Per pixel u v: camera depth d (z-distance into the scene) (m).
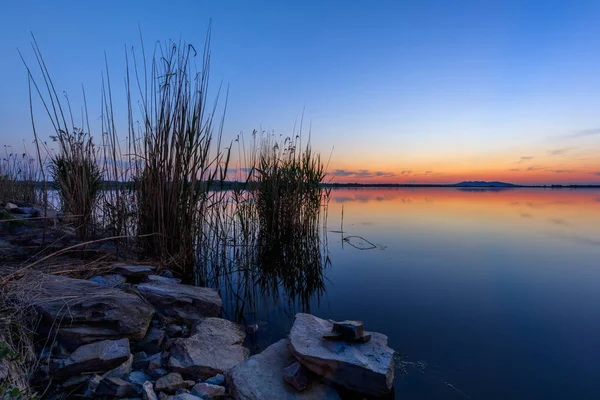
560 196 29.53
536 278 4.61
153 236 4.35
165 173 4.25
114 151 4.30
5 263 3.34
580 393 2.23
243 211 6.48
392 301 3.83
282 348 2.56
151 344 2.63
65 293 2.62
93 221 4.57
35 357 2.13
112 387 2.01
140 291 3.19
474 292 4.07
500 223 9.88
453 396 2.20
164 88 4.12
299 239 6.84
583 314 3.42
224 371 2.37
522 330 3.09
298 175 6.82
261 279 4.87
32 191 8.40
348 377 2.20
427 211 13.55
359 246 6.71
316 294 4.09
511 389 2.27
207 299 3.36
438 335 3.00
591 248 6.39
